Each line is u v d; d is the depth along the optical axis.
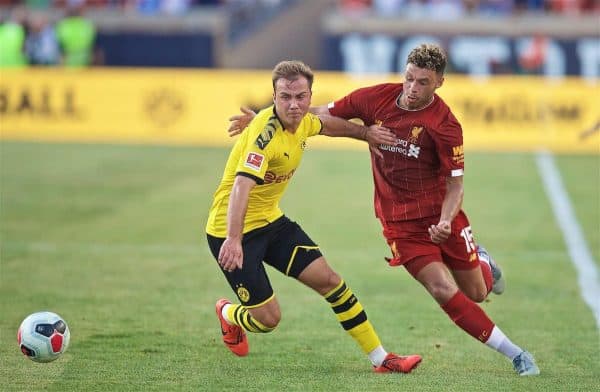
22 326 21.95
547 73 79.06
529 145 65.75
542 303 30.75
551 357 24.41
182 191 51.16
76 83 70.19
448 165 22.19
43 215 45.03
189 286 32.50
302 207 48.06
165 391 21.11
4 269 34.69
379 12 82.19
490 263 24.89
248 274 21.58
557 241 40.69
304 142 21.70
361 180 55.78
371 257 37.88
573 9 82.62
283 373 22.61
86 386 21.45
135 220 44.09
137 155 63.06
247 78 68.94
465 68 79.75
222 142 68.56
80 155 62.84
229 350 24.73
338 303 22.23
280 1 92.06
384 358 22.64
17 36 80.12
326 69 81.38
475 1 82.31
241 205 20.28
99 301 30.20
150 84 69.75
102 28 83.31
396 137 22.50
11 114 70.62
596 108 65.62
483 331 22.38
